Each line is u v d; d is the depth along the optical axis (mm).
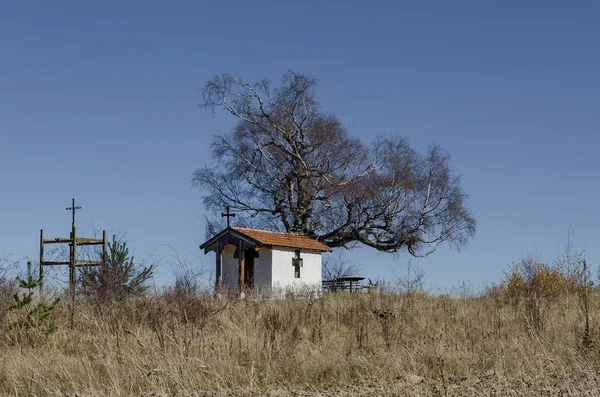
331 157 47750
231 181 48969
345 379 11273
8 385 10508
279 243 35031
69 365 11164
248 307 17609
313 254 37188
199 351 11914
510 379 10414
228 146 48656
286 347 12641
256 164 48625
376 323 15586
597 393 9148
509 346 12523
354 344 13547
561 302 18703
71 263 18938
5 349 12680
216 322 14766
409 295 20078
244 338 12891
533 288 19984
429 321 16531
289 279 35531
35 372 10562
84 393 9922
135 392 10086
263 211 48781
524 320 15320
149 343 12086
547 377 10430
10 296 14688
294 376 11297
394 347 12961
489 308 19188
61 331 13664
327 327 14883
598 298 19453
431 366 11820
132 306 14836
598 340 12625
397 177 48688
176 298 15375
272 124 47156
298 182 47875
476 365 11867
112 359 11008
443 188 50188
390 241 49188
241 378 10836
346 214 48156
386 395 9812
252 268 35438
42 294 15484
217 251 34781
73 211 24594
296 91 47750
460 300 22156
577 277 20203
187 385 10000
